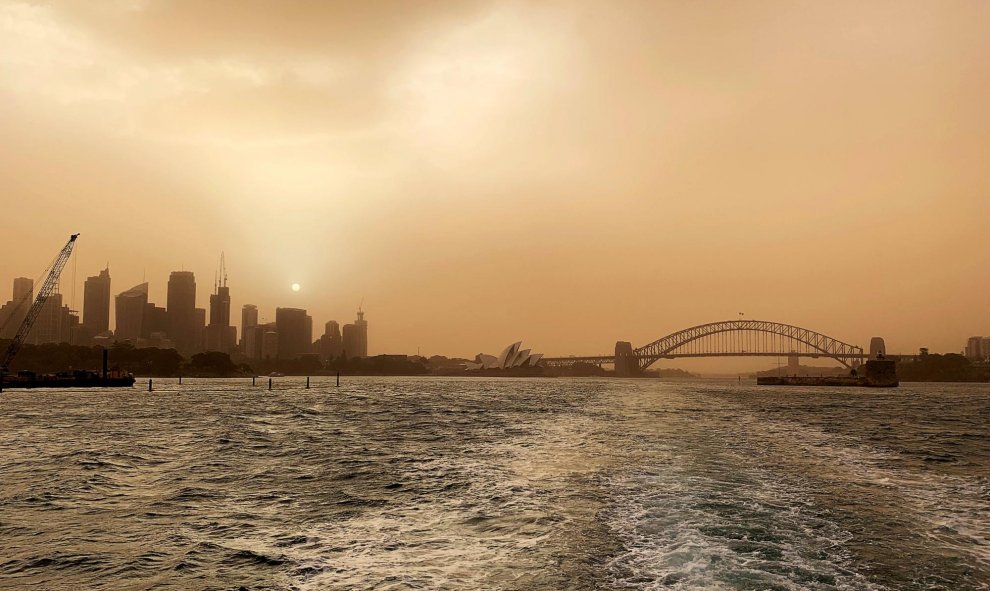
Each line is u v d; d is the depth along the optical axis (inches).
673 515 740.0
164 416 2802.7
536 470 1114.7
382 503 882.1
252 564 615.2
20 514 854.5
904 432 1866.4
